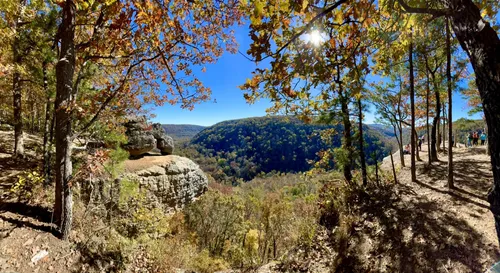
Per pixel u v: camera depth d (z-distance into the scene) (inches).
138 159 557.3
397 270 208.1
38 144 474.0
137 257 247.3
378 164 437.7
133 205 395.2
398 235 247.9
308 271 250.4
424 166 428.8
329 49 110.3
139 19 168.7
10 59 259.6
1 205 221.1
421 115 600.4
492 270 167.5
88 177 239.5
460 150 559.2
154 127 674.8
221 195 714.8
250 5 92.4
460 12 74.2
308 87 105.5
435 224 241.3
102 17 218.5
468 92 465.4
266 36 91.5
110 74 306.5
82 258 201.3
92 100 229.6
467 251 193.3
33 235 200.1
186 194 597.0
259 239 564.4
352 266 234.1
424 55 350.0
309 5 85.0
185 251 333.1
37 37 267.9
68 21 209.8
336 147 404.5
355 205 347.6
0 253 173.9
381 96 367.9
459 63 356.8
